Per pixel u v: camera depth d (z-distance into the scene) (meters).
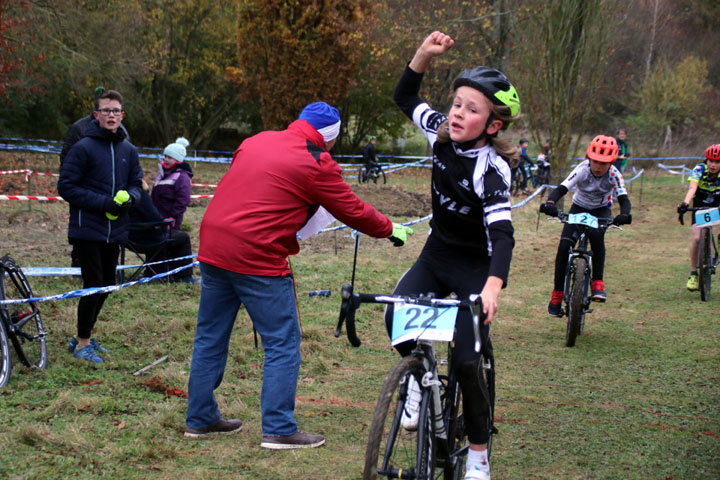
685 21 41.66
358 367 5.33
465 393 2.99
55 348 5.14
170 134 31.33
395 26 25.80
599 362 5.54
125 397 4.25
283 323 3.63
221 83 30.44
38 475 3.15
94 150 4.82
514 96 2.92
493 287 2.75
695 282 7.89
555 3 16.36
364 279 8.31
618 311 7.31
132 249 7.36
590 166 6.11
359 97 31.38
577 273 5.97
